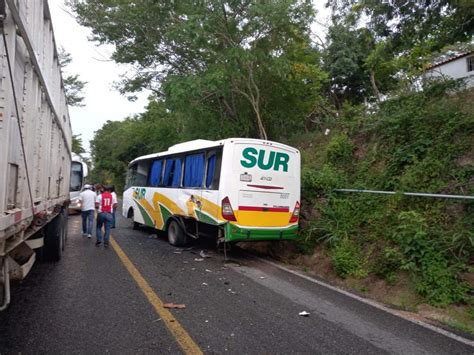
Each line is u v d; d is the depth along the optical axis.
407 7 10.06
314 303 5.83
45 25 5.02
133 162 14.52
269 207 8.74
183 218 10.28
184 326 4.62
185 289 6.26
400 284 6.59
